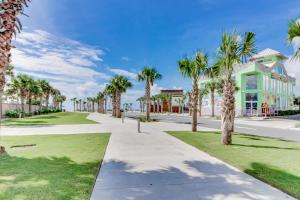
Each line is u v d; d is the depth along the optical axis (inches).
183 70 707.4
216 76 654.5
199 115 2107.5
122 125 936.9
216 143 462.0
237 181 226.8
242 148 406.3
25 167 272.2
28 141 488.7
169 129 765.3
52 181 222.4
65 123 1064.2
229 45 454.9
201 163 297.7
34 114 2269.9
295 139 563.2
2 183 215.6
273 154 352.8
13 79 1865.2
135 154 353.4
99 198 185.8
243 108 1844.2
